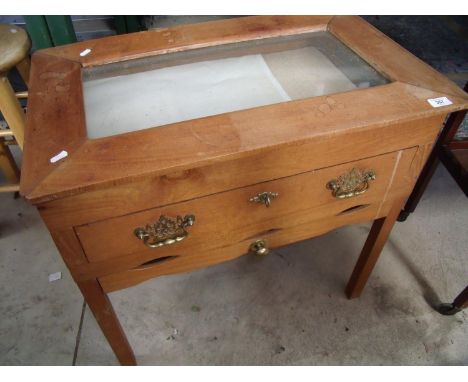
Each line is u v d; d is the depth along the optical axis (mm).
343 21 953
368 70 807
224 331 1129
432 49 1687
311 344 1100
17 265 1300
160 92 796
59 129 639
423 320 1153
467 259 1316
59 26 1284
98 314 809
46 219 578
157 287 1239
